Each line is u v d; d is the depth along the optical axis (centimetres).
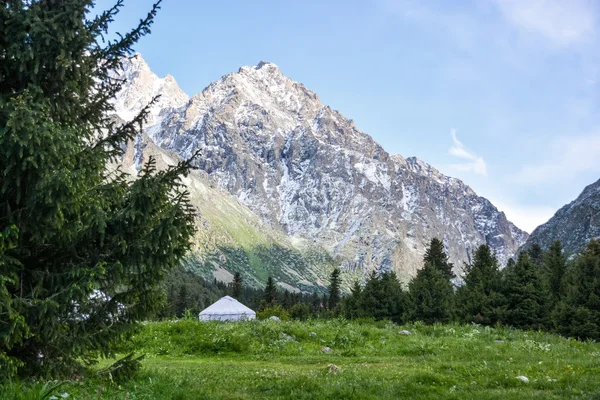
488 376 1419
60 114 1147
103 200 1057
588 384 1238
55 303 951
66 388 918
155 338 2541
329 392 1146
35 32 997
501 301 4816
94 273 991
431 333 3120
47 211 971
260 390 1246
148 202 1066
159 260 1079
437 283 5941
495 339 2831
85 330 1080
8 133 923
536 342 2612
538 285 4800
